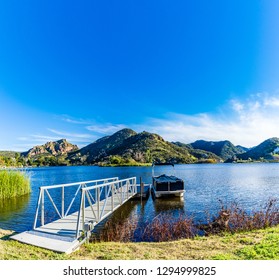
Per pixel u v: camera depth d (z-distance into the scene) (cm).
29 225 1020
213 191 2050
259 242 564
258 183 2717
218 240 621
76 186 2678
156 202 1535
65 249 543
